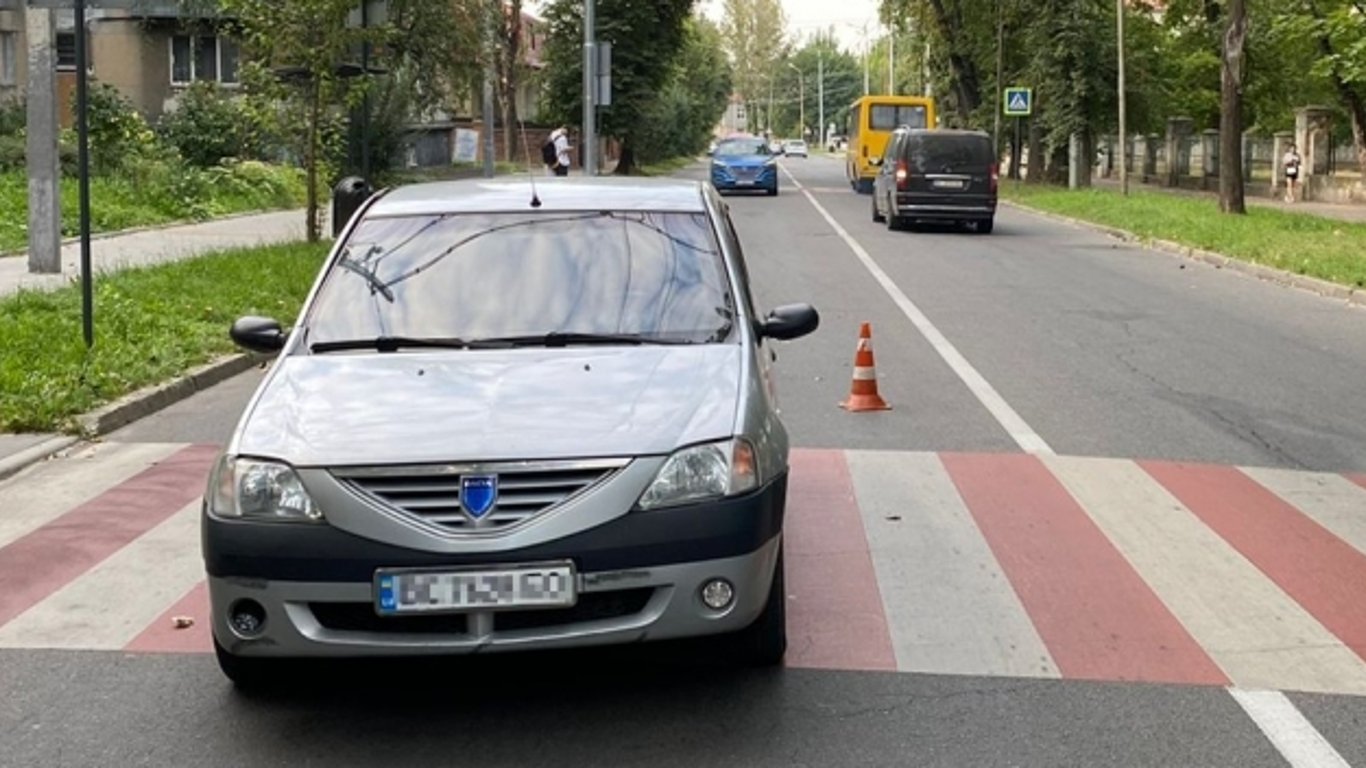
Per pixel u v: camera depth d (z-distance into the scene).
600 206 6.65
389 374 5.53
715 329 6.00
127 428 10.20
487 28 35.88
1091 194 36.62
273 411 5.29
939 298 17.38
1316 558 7.16
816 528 7.59
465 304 6.11
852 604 6.38
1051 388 11.55
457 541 4.73
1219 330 14.95
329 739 5.01
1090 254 23.64
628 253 6.36
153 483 8.62
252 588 4.86
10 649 5.92
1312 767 4.77
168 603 6.48
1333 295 18.02
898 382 11.78
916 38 55.03
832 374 12.13
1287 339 14.36
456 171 47.72
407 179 34.59
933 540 7.38
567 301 6.11
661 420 5.09
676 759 4.81
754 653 5.50
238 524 4.89
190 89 35.62
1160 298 17.66
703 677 5.51
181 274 15.91
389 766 4.79
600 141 56.81
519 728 5.08
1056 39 43.81
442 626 4.84
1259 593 6.60
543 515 4.78
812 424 10.17
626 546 4.79
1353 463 9.21
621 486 4.84
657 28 51.53
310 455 4.92
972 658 5.74
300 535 4.81
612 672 5.56
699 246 6.44
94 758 4.89
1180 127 47.69
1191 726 5.10
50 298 13.87
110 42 42.31
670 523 4.85
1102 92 43.53
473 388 5.35
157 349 11.96
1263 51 42.94
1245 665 5.70
